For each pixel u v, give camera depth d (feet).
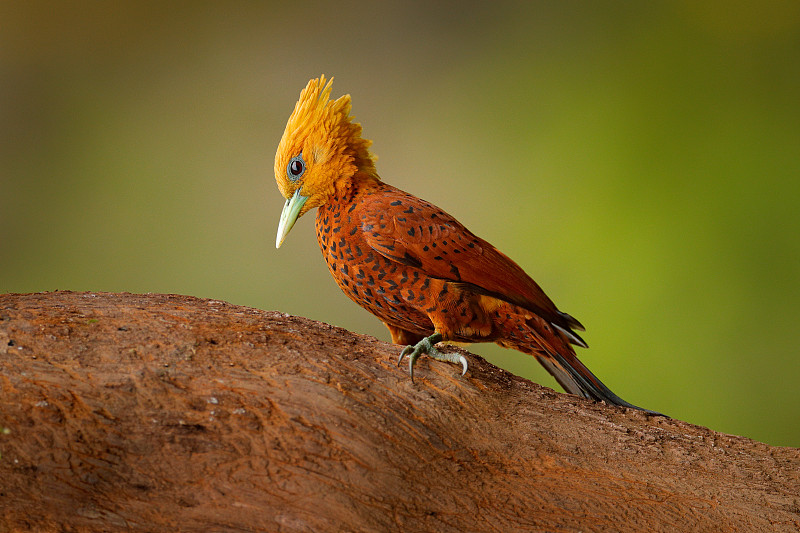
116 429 13.01
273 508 12.57
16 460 12.16
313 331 16.97
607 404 18.22
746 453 17.08
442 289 18.57
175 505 12.25
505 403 16.63
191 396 13.96
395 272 18.81
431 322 19.52
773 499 15.52
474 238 19.04
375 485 13.55
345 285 19.97
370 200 19.12
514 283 18.79
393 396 15.62
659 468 15.93
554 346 19.34
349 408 14.71
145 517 11.95
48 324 14.92
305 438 13.83
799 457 17.26
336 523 12.64
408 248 18.44
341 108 19.95
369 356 16.63
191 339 15.31
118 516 11.84
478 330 19.20
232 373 14.70
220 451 13.16
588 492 14.94
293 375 15.07
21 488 11.83
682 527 14.56
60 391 13.34
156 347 14.88
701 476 15.97
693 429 17.80
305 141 19.63
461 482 14.38
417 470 14.24
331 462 13.60
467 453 15.06
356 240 19.04
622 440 16.44
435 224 18.66
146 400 13.62
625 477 15.52
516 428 15.99
